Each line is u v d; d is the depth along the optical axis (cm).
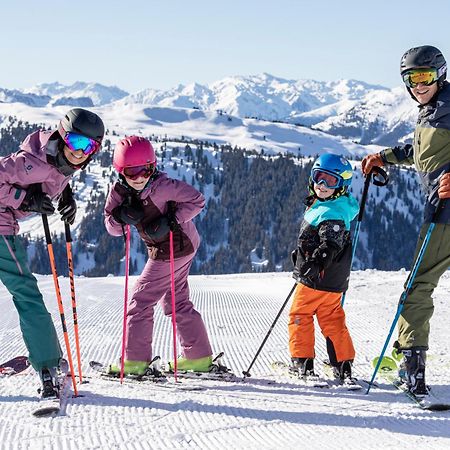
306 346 436
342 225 407
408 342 381
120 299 951
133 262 12569
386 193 16575
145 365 434
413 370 378
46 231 379
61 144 357
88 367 479
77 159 358
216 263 15700
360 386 407
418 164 391
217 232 16800
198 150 18512
